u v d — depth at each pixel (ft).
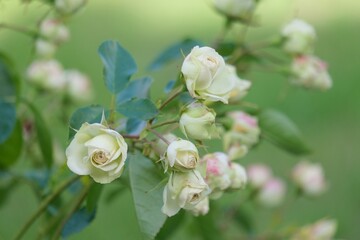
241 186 2.48
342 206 5.98
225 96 2.17
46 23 3.37
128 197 5.35
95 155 2.04
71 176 2.79
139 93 2.67
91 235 5.07
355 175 6.47
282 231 3.91
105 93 7.04
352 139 6.89
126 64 2.51
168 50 3.25
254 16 3.31
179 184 2.15
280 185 4.02
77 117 2.24
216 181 2.39
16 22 7.14
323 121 7.16
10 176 3.34
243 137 2.90
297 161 6.43
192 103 2.22
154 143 2.28
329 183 6.10
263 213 5.12
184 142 2.14
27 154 3.48
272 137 3.24
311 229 3.78
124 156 2.04
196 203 2.18
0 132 3.05
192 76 2.14
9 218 4.75
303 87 3.34
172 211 2.18
